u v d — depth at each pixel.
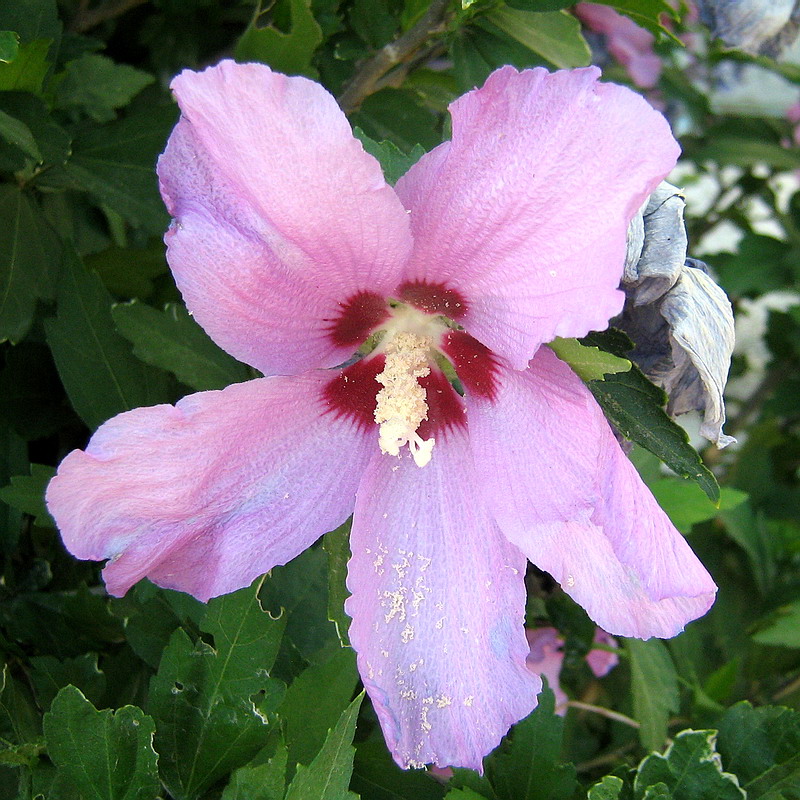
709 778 0.18
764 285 0.34
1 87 0.19
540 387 0.15
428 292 0.16
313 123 0.13
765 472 0.34
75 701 0.15
